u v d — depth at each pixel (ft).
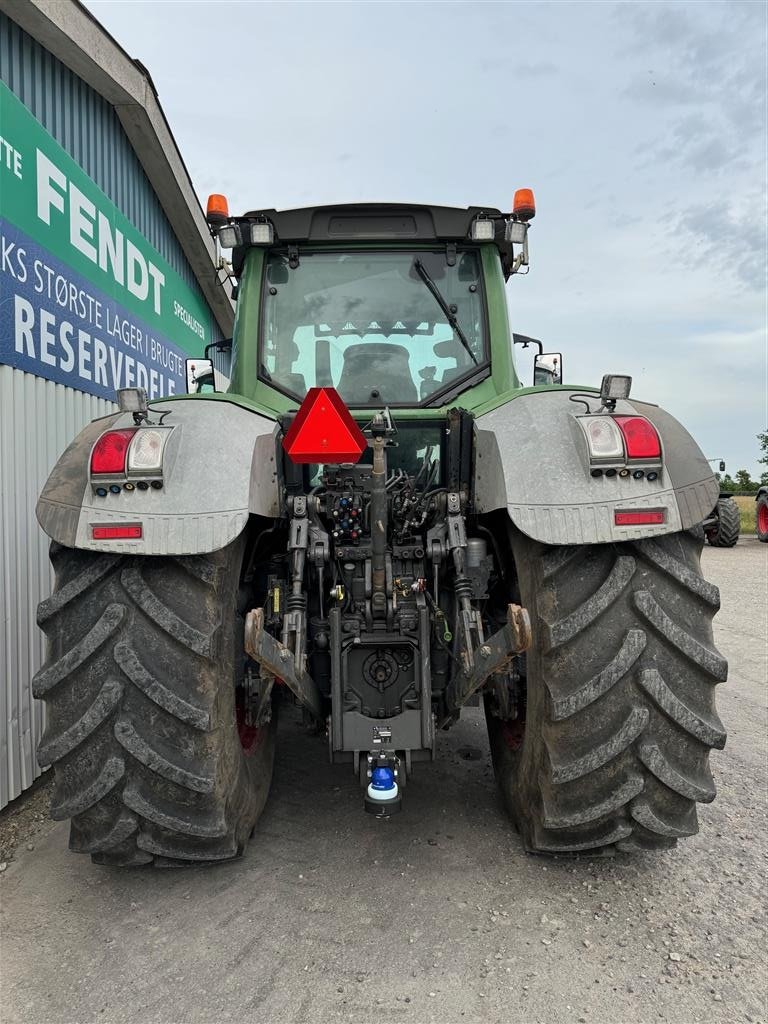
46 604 7.03
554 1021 5.90
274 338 10.23
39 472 12.42
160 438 6.92
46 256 12.96
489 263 10.33
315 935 7.06
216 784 6.93
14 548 11.34
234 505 6.84
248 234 10.18
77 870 8.43
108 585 7.04
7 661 10.92
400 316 10.27
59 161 13.73
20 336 11.79
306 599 8.29
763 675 16.81
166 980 6.45
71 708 6.91
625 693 6.97
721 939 7.00
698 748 7.11
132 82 16.51
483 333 10.25
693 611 7.17
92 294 15.35
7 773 10.71
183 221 22.45
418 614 8.19
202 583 7.04
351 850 8.74
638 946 6.87
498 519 8.79
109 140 17.28
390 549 8.52
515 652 6.28
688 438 7.61
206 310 28.40
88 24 14.17
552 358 12.78
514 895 7.73
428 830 9.23
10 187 11.64
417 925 7.20
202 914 7.44
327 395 7.09
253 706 8.23
